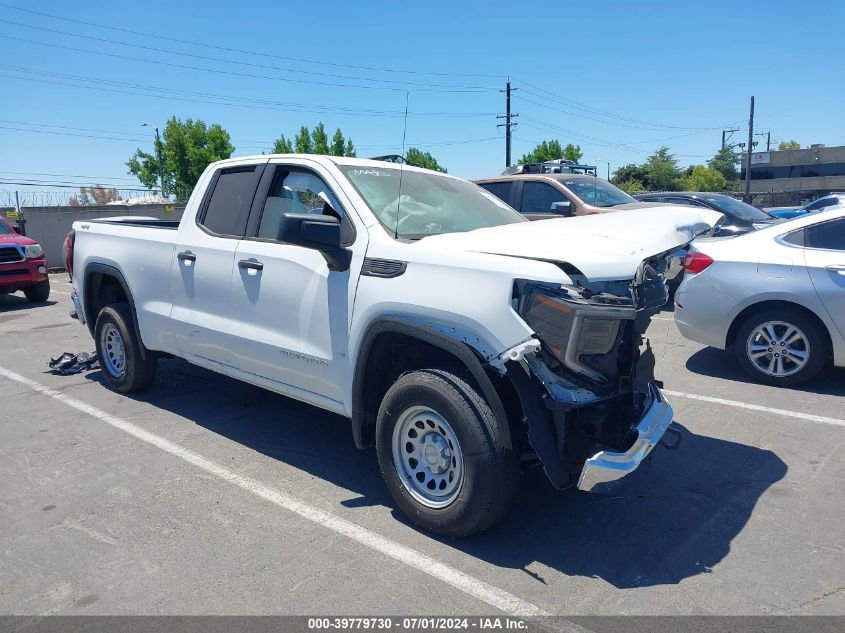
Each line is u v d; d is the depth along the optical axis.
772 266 6.17
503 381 3.49
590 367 3.41
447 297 3.47
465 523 3.52
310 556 3.53
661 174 64.88
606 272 3.28
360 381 3.92
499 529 3.81
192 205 5.27
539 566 3.43
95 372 7.24
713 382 6.51
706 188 70.62
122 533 3.77
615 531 3.78
